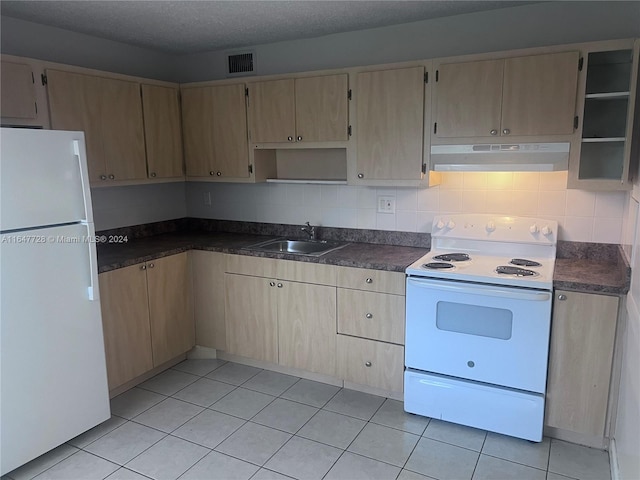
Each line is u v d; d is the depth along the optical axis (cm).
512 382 241
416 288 256
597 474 219
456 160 273
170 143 351
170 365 340
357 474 222
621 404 216
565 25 262
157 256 309
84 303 245
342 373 296
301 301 301
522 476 219
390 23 299
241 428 261
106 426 264
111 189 343
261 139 329
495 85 256
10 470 219
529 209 286
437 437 251
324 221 351
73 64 314
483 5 268
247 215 382
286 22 294
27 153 215
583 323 225
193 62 379
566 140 246
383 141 291
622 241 263
